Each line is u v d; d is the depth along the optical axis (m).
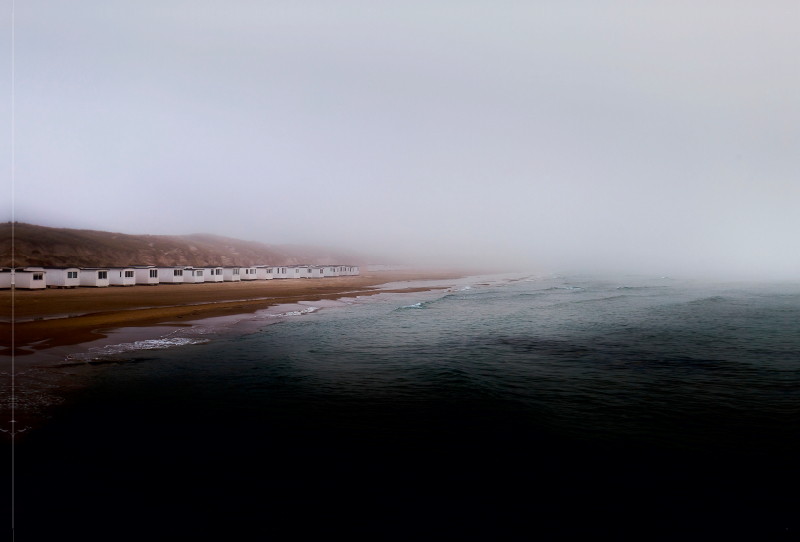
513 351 25.97
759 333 33.25
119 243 133.38
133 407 14.80
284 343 26.86
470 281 117.50
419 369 21.09
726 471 10.97
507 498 9.65
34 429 12.58
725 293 74.62
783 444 12.59
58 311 36.78
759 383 19.11
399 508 9.23
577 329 34.84
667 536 8.45
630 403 16.19
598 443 12.56
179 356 22.59
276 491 9.77
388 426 13.66
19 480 9.76
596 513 9.15
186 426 13.29
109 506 8.95
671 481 10.45
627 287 91.81
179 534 8.16
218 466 10.82
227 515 8.82
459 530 8.53
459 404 15.85
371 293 68.94
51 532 8.00
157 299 47.91
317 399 16.17
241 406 15.21
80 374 18.69
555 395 17.14
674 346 27.89
